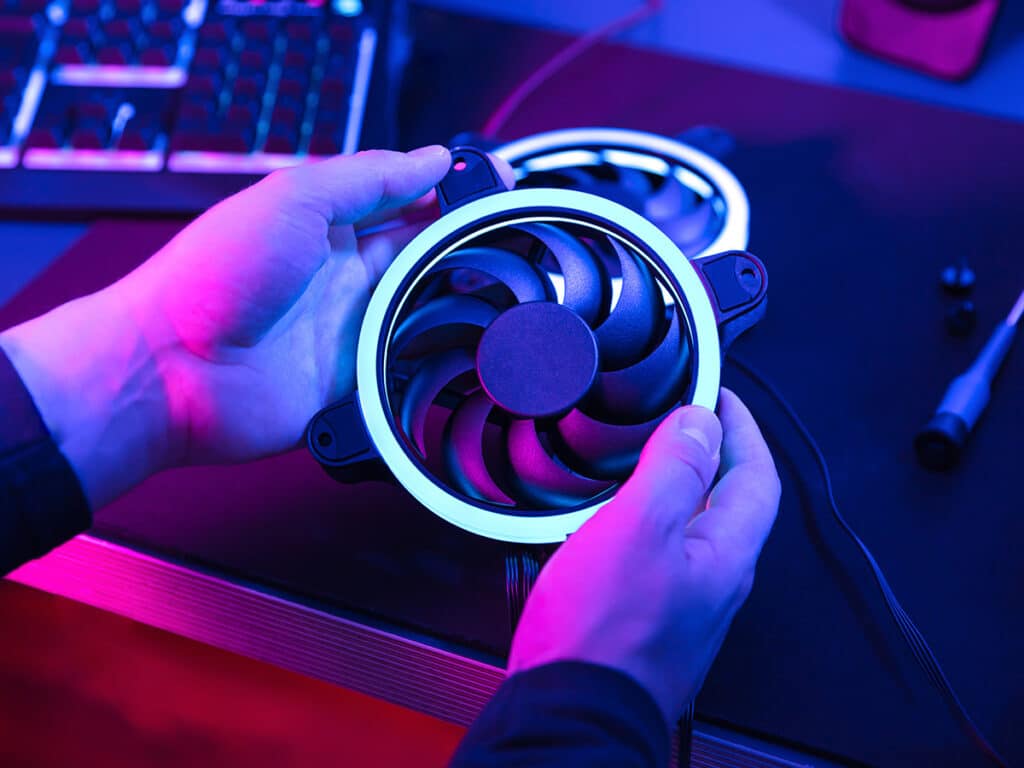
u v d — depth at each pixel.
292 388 1.03
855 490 1.00
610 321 0.96
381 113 1.33
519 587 0.88
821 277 1.16
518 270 1.00
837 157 1.27
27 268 1.28
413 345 1.02
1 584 1.53
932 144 1.27
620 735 0.64
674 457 0.79
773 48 1.45
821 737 0.86
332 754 1.64
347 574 0.98
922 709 0.87
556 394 0.89
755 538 0.82
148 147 1.33
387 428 0.91
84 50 1.39
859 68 1.42
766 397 1.08
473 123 1.38
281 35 1.41
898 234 1.19
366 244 1.10
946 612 0.92
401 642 0.94
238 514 1.03
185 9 1.45
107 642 1.56
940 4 1.32
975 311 1.10
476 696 0.95
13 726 1.69
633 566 0.73
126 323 0.94
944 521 0.97
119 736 1.68
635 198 1.19
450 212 0.97
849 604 0.93
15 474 0.83
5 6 1.44
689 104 1.36
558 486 0.94
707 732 0.88
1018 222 1.18
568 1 1.56
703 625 0.75
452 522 0.87
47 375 0.90
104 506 0.96
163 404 0.98
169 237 1.28
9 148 1.33
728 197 1.20
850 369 1.09
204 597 1.03
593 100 1.38
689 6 1.53
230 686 1.58
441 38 1.51
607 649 0.70
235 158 1.32
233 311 0.93
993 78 1.38
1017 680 0.87
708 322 0.91
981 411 1.01
